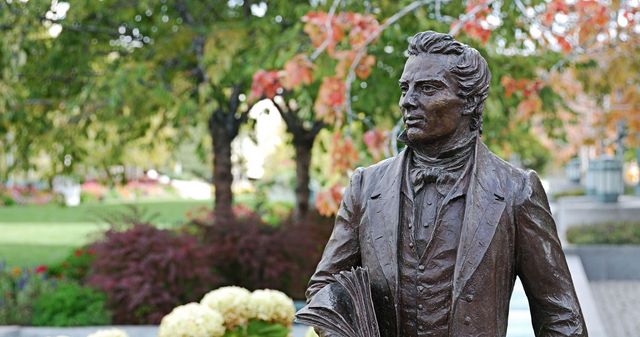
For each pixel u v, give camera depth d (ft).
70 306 30.68
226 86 37.50
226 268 35.86
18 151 40.88
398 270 8.21
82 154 42.27
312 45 27.81
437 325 8.09
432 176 8.27
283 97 39.45
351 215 8.81
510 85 26.30
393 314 8.24
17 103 38.45
